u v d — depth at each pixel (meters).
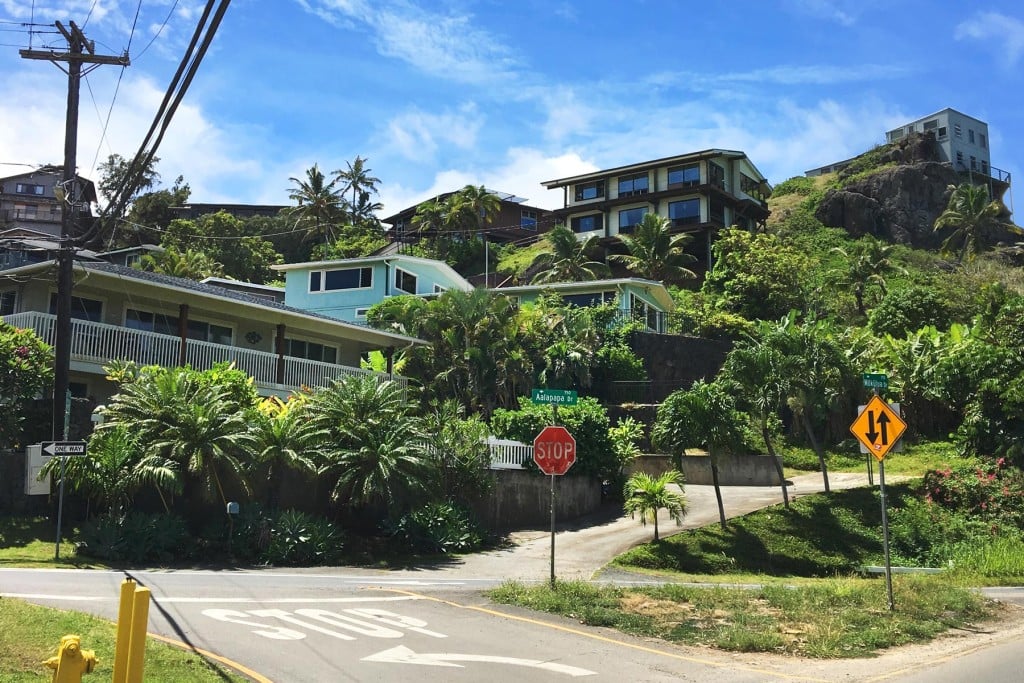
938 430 32.47
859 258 57.06
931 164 78.69
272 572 15.69
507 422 27.67
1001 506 24.53
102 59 18.17
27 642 7.35
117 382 21.77
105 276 23.33
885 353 34.22
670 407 23.23
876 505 24.73
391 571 16.91
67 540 16.95
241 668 7.77
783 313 53.19
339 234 79.31
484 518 23.19
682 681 8.16
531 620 11.13
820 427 35.06
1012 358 29.42
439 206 71.81
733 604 12.68
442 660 8.61
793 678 8.42
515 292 46.59
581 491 27.09
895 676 8.53
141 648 5.54
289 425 18.81
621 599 12.74
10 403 18.59
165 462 16.42
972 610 12.94
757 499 26.88
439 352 34.34
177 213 79.00
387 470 18.45
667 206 64.38
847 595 13.34
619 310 43.50
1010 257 69.25
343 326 30.61
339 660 8.42
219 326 28.91
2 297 25.38
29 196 72.31
